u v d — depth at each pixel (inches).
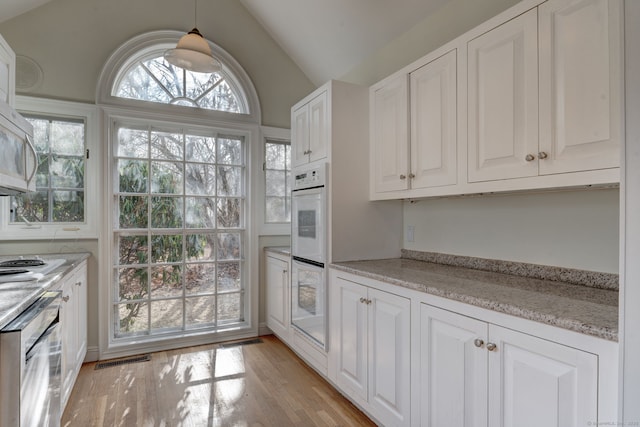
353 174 92.4
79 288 91.2
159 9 118.0
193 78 126.3
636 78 31.4
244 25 132.5
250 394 88.6
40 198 104.0
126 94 116.0
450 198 86.0
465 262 81.3
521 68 55.3
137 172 117.3
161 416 78.4
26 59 101.1
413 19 94.8
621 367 32.6
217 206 129.6
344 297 83.2
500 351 47.1
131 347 113.0
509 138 57.1
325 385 93.7
